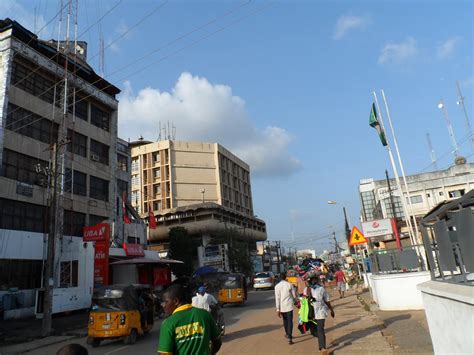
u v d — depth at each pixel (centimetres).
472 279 549
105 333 1264
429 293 596
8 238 2356
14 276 2383
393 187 5156
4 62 2645
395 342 901
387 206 5122
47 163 2831
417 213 5003
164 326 362
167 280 3891
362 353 839
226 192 8981
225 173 9119
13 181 2534
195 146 8644
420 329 1019
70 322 1981
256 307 2228
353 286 3122
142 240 4141
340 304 1948
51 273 1711
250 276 6125
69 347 280
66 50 2948
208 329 371
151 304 1547
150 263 3170
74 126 3198
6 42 2686
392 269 1562
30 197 2628
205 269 3784
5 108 2566
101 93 3591
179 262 3475
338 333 1114
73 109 3219
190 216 7056
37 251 2527
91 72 3456
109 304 1299
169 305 380
